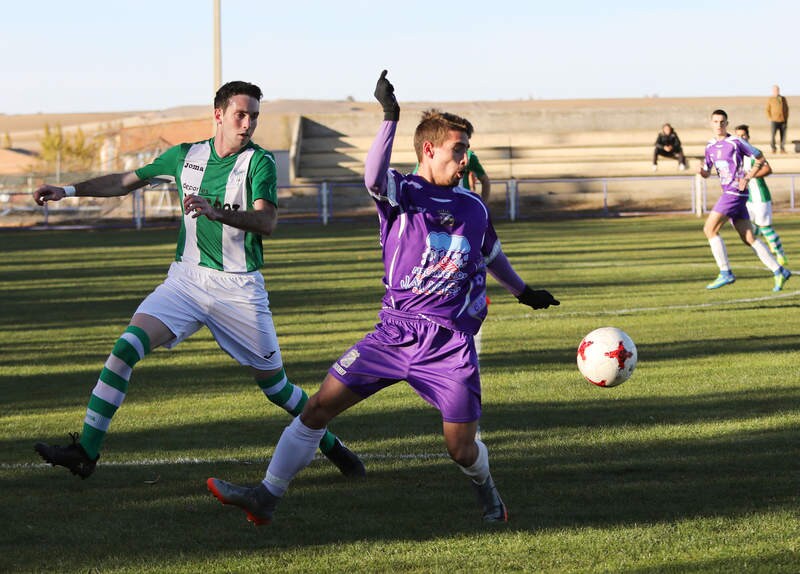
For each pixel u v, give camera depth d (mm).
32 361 15469
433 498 8227
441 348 7242
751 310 19031
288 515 7828
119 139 80625
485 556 6793
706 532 7176
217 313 9008
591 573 6445
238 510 7992
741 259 29078
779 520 7391
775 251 22391
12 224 53625
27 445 10234
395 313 7352
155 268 30094
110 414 8430
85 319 20156
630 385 12586
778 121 54906
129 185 9344
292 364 14672
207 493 8461
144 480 8867
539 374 13438
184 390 12992
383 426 10789
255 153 8922
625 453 9430
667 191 54406
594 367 8891
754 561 6598
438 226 7176
